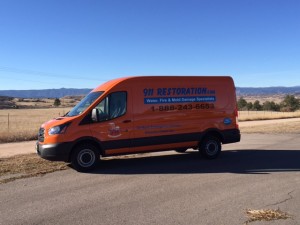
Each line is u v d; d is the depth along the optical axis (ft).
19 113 246.27
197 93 39.14
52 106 439.63
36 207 22.90
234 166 35.42
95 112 34.22
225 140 40.37
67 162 35.86
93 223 19.83
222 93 40.50
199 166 35.68
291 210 21.38
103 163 38.29
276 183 28.07
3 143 62.34
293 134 70.90
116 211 21.84
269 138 62.64
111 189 27.14
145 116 36.55
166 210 21.83
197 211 21.52
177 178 30.37
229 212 21.18
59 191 26.78
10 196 25.58
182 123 38.24
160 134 37.19
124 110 35.73
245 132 76.84
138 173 32.78
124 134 35.63
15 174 32.86
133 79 36.32
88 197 25.04
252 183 28.14
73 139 33.65
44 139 33.99
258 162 37.42
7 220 20.57
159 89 37.29
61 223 19.94
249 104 331.16
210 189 26.55
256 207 22.04
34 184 29.12
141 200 24.06
